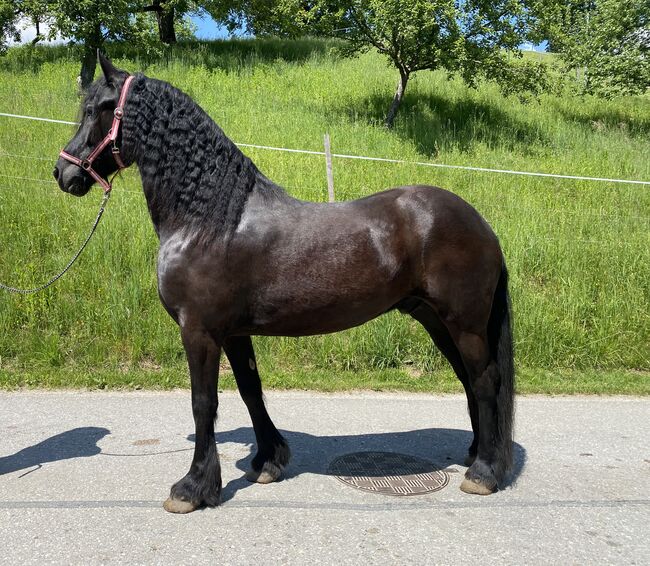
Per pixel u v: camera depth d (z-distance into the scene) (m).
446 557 2.73
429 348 6.19
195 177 3.12
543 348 6.39
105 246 6.88
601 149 12.47
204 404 3.17
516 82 13.19
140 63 16.16
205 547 2.77
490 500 3.35
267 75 15.94
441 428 4.61
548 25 13.03
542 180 10.36
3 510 3.10
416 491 3.45
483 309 3.31
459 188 9.63
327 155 7.29
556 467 3.88
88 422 4.50
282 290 3.15
